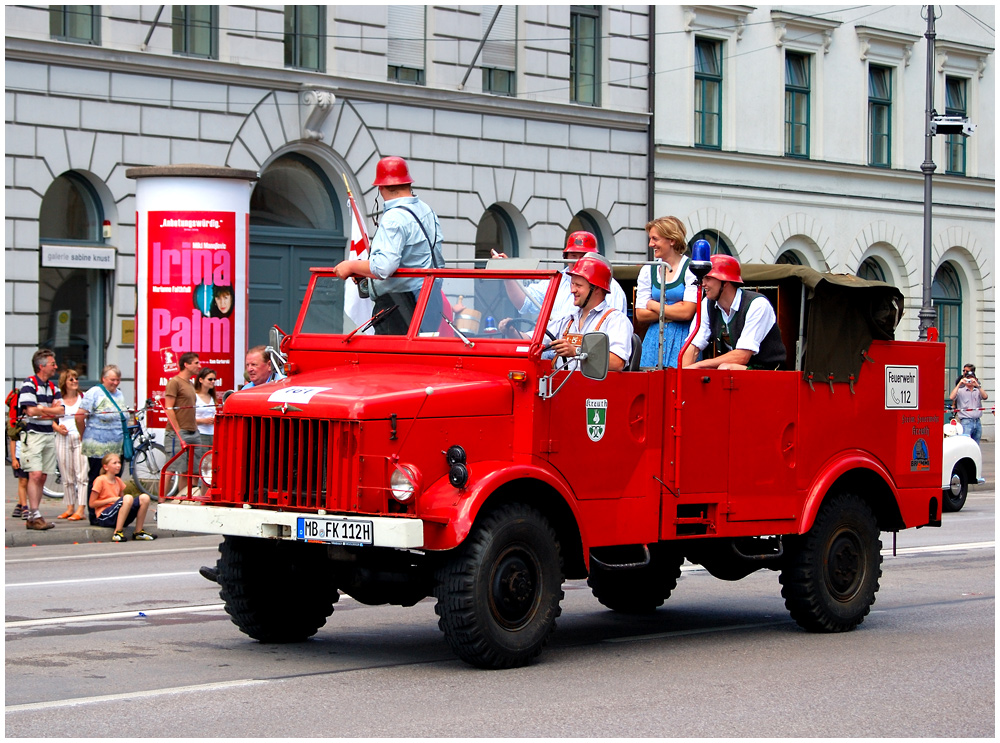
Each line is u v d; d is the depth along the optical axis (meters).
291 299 27.06
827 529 10.27
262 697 7.66
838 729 7.18
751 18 35.06
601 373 8.24
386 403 8.10
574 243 9.98
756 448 9.84
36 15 23.06
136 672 8.38
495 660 8.34
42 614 10.77
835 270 37.06
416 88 28.23
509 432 8.56
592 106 31.66
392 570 8.42
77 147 23.62
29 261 23.09
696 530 9.48
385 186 9.63
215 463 8.56
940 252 39.72
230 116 25.58
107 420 16.81
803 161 36.00
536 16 30.55
